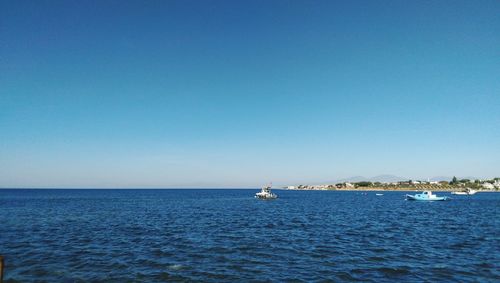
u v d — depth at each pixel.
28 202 111.38
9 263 24.30
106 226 46.22
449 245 32.31
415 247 31.20
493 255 27.70
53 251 28.58
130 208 85.12
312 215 66.75
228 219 57.22
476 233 40.78
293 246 31.44
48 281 20.06
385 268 23.52
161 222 51.81
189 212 72.94
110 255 27.11
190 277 21.11
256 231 41.72
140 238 35.69
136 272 22.11
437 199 132.75
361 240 35.09
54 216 60.84
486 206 99.56
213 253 28.16
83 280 20.31
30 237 36.03
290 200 143.25
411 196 139.12
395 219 58.84
